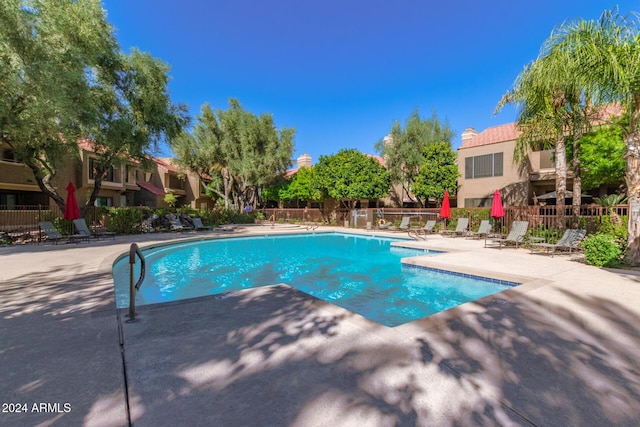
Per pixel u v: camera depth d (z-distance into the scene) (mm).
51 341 3029
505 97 12516
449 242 12656
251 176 27031
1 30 8562
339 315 3758
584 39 6559
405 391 2189
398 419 1892
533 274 6336
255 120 27047
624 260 7039
